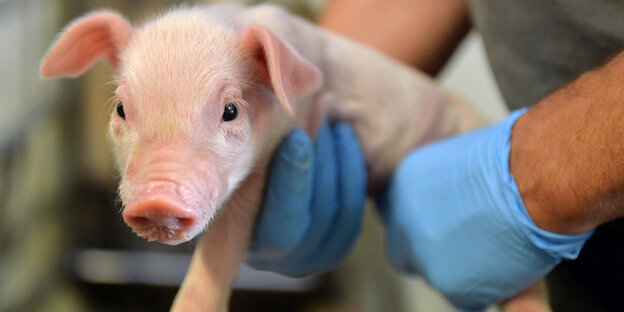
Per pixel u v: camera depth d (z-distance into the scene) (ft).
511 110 1.84
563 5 1.66
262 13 1.87
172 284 3.06
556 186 1.55
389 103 2.15
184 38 1.65
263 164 1.79
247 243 1.81
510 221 1.65
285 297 3.29
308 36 1.97
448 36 2.39
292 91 1.65
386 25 2.40
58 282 3.10
